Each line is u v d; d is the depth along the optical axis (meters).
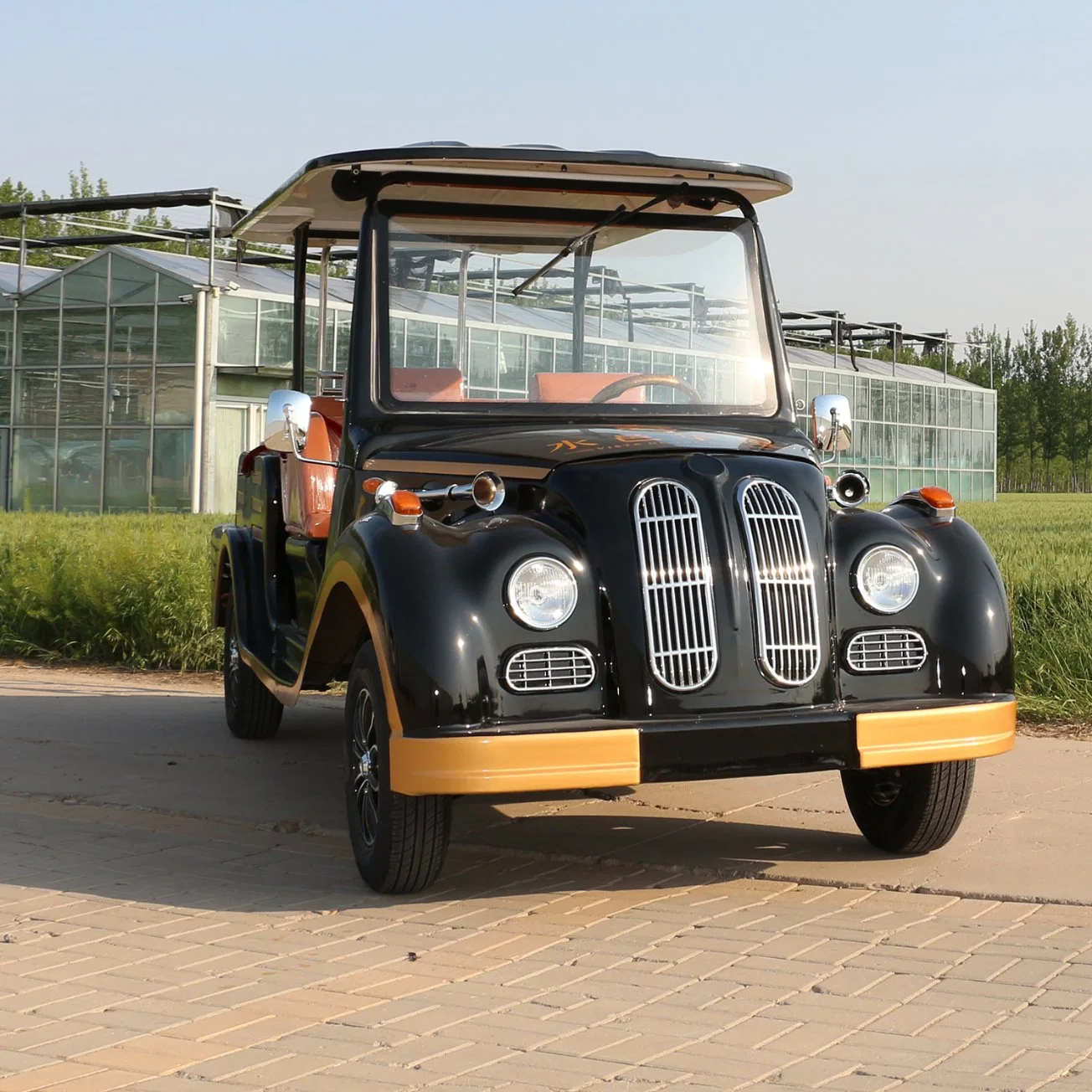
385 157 5.30
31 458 34.12
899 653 4.73
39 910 4.78
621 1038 3.56
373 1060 3.43
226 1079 3.33
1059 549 14.79
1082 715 8.38
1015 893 4.74
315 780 6.96
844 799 6.32
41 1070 3.40
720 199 5.77
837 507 5.13
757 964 4.11
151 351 32.34
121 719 8.91
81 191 85.00
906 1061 3.38
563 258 5.66
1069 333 95.69
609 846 5.52
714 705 4.50
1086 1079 3.25
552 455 4.82
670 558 4.51
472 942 4.36
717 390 5.70
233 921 4.62
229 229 7.48
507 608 4.41
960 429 55.19
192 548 12.60
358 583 4.60
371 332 5.47
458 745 4.26
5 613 12.68
